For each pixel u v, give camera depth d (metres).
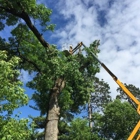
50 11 17.56
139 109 14.52
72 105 20.48
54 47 17.95
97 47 19.42
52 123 15.77
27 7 16.78
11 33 19.38
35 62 19.30
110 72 15.75
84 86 19.75
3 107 10.16
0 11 18.23
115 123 38.44
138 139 13.63
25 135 10.23
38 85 19.44
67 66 16.92
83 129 39.19
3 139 9.22
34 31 17.77
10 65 10.94
